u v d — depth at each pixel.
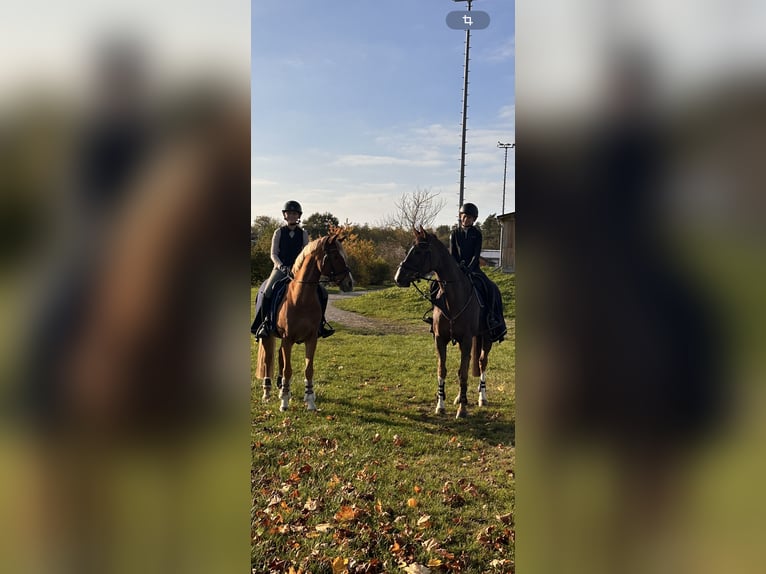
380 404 6.55
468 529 3.50
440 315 5.98
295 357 9.46
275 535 3.29
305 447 4.98
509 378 8.07
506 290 11.54
